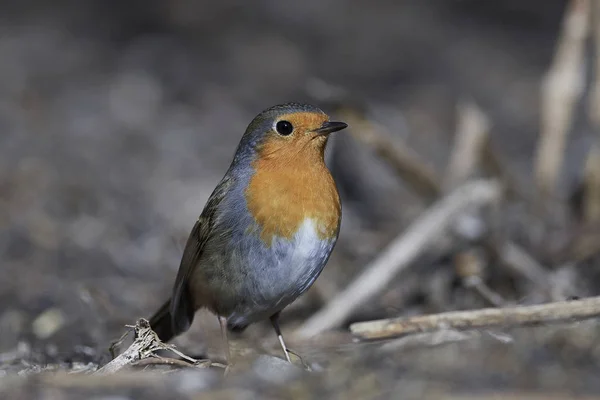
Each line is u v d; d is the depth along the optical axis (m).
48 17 25.70
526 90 22.14
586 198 13.15
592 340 8.01
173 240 13.71
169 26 24.84
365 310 11.64
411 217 14.29
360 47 24.20
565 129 13.97
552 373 7.44
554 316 8.70
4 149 18.14
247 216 8.97
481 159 13.59
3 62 22.80
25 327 11.70
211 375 7.97
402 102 21.25
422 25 25.88
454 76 22.92
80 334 11.36
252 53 23.45
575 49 13.87
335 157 15.55
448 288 11.90
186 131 19.56
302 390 7.44
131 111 20.34
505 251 11.98
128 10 25.55
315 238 8.98
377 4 27.03
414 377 7.48
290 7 26.25
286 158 8.95
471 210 11.95
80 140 18.84
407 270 12.27
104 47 23.84
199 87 21.69
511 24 26.17
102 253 14.41
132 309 12.42
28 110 20.23
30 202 16.02
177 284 9.40
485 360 7.75
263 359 8.54
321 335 10.71
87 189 16.55
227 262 9.14
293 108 9.06
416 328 8.84
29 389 7.69
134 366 8.37
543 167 13.94
